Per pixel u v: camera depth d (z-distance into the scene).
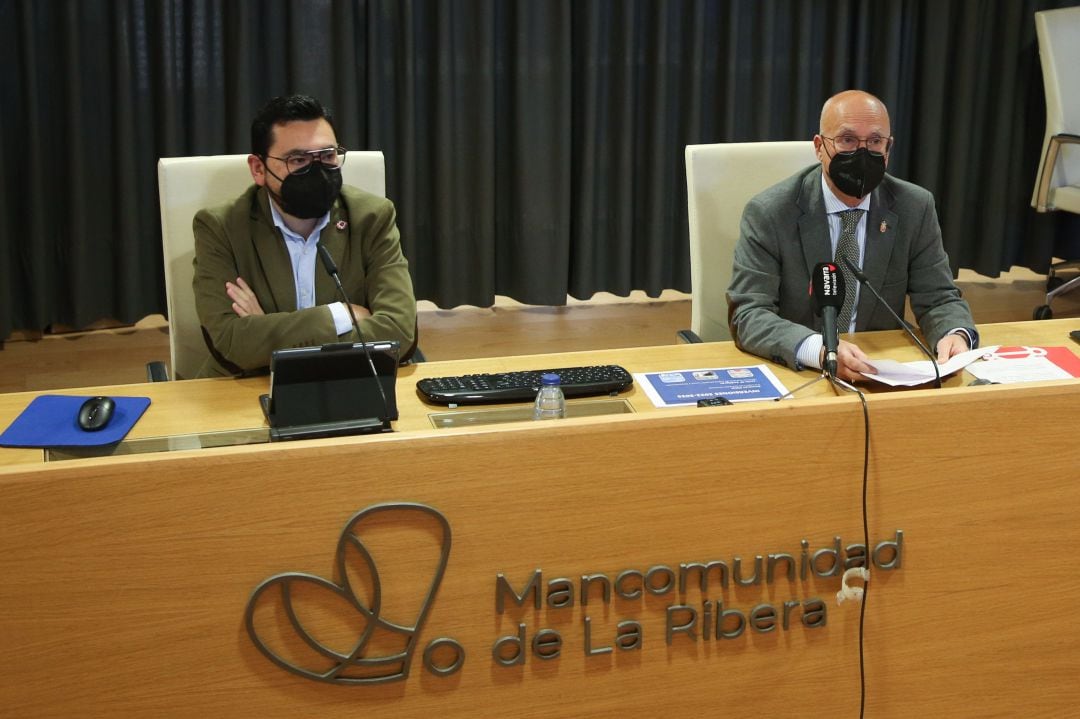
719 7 4.28
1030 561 1.44
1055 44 4.17
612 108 4.29
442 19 3.97
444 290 4.27
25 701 1.18
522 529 1.27
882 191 2.34
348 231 2.22
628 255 4.43
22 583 1.15
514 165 4.22
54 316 4.00
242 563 1.20
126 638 1.19
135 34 3.78
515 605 1.29
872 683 1.43
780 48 4.40
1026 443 1.40
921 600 1.42
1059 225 4.89
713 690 1.38
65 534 1.15
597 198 4.40
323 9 3.88
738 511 1.33
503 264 4.40
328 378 1.70
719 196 2.50
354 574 1.23
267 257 2.15
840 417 1.34
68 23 3.66
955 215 4.71
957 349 2.12
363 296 2.25
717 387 1.95
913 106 4.62
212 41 3.82
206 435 1.74
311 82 3.93
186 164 2.26
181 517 1.17
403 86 4.02
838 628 1.40
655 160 4.34
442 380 1.92
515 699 1.31
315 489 1.20
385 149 4.13
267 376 2.04
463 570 1.26
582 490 1.28
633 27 4.17
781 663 1.39
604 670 1.33
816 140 2.29
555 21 4.06
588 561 1.30
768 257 2.31
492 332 4.29
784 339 2.06
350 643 1.25
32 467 1.13
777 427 1.32
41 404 1.85
